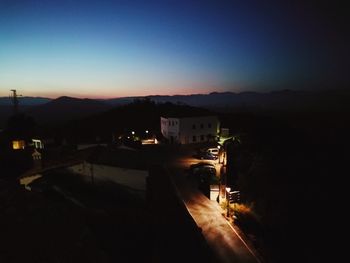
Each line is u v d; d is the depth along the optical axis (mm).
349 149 41781
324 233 23328
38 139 56375
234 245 20766
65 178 35875
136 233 14219
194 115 57031
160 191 27609
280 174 32844
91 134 65000
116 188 33469
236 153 41500
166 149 50156
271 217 26016
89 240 8883
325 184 30141
